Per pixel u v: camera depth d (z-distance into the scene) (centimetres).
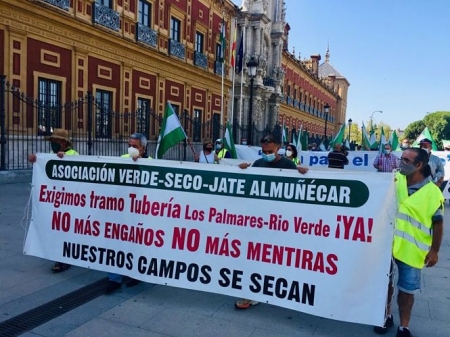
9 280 467
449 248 672
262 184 394
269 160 443
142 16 1964
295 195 381
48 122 1443
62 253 479
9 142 1289
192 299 432
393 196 347
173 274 426
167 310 404
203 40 2592
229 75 2944
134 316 388
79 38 1551
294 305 379
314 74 5425
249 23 3184
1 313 383
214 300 431
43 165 491
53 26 1432
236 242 403
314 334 362
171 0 2167
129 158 446
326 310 365
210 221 413
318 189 372
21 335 344
